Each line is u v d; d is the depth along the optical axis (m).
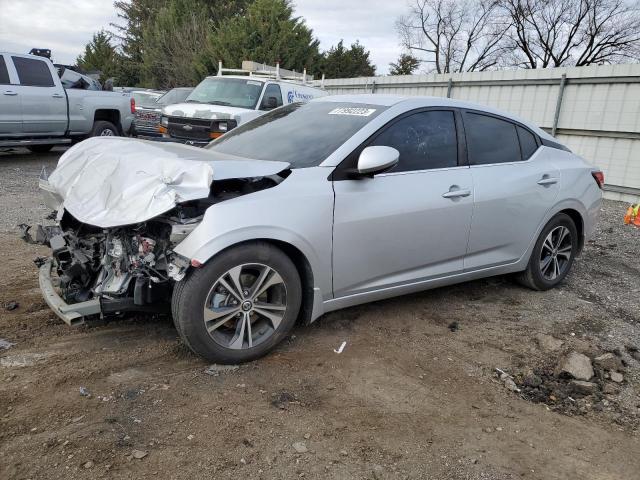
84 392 3.09
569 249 5.45
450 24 45.00
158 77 35.62
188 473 2.53
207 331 3.33
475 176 4.50
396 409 3.18
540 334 4.29
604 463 2.88
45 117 11.70
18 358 3.42
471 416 3.19
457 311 4.71
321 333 4.07
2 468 2.47
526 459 2.86
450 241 4.37
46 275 3.82
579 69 12.28
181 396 3.12
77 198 3.62
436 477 2.66
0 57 10.93
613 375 3.73
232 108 10.80
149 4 48.34
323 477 2.58
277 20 28.06
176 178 3.19
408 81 16.52
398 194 4.00
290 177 3.63
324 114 4.48
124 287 3.38
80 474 2.46
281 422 2.96
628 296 5.41
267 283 3.49
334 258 3.74
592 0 38.94
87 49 51.50
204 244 3.18
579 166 5.46
